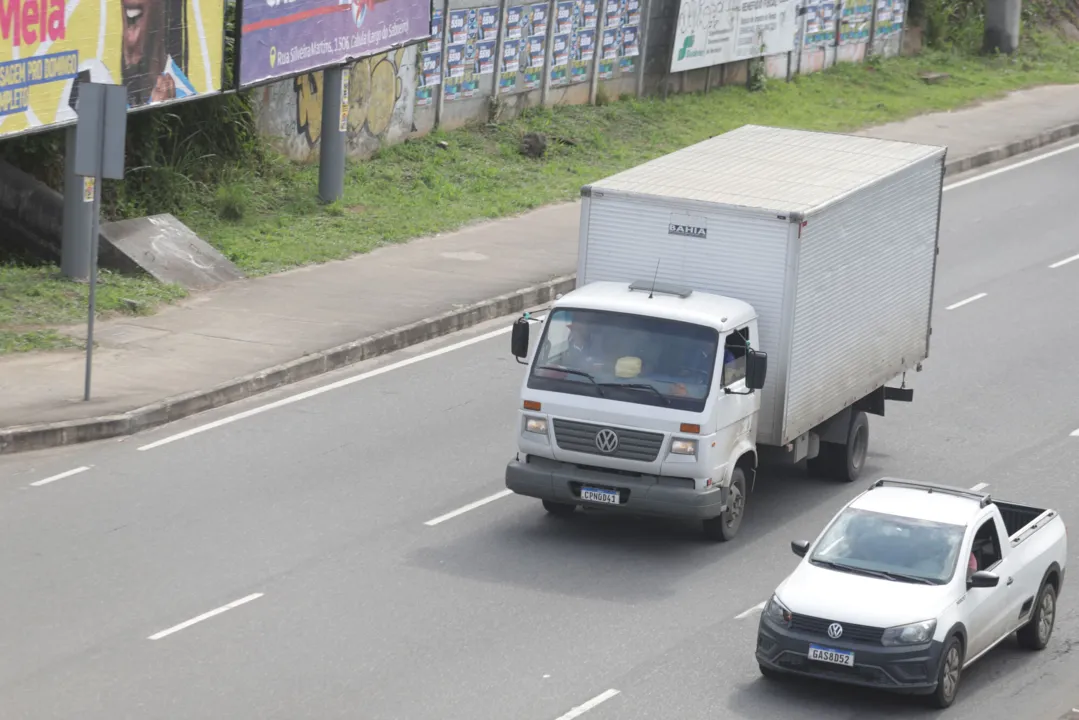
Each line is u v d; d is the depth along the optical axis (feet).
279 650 52.31
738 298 65.46
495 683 50.57
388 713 48.11
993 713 50.29
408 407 78.54
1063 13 191.83
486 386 82.28
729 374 62.64
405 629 54.49
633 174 70.54
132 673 50.14
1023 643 56.08
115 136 72.43
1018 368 89.40
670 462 61.52
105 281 90.12
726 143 77.66
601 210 67.31
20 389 74.69
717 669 52.54
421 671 51.21
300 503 65.62
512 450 73.51
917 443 77.97
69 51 82.07
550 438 62.80
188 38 90.68
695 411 61.26
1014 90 164.55
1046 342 94.07
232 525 62.90
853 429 72.49
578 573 60.49
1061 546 57.31
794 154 75.46
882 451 76.84
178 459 69.72
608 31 140.05
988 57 175.83
